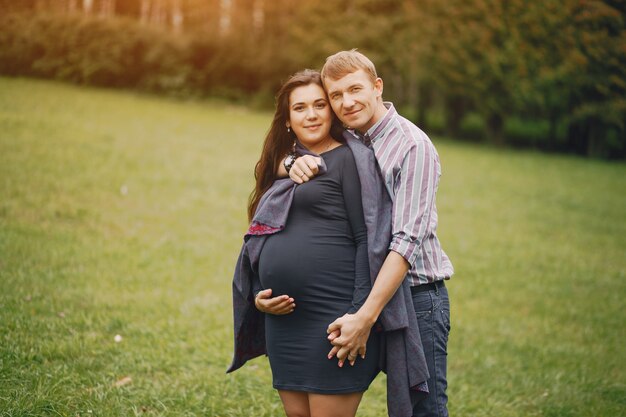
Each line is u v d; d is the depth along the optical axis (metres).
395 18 20.25
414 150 2.39
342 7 21.39
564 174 13.45
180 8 26.91
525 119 20.28
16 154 8.95
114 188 8.24
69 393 3.26
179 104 21.28
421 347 2.39
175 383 3.61
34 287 4.67
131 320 4.41
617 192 11.65
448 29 18.20
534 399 4.05
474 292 6.11
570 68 16.50
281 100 2.59
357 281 2.35
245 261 2.60
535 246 7.85
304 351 2.38
